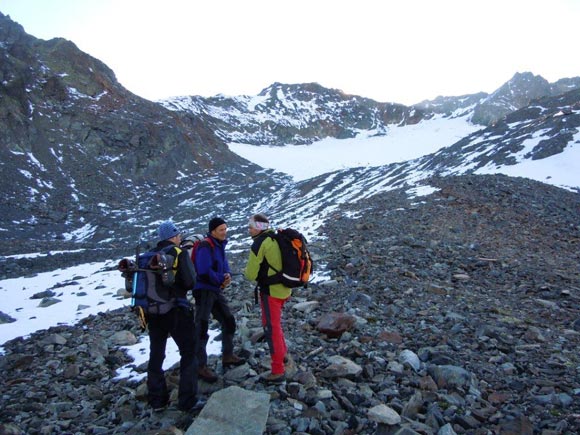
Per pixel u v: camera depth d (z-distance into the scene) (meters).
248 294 10.67
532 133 51.78
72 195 59.12
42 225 48.38
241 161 101.94
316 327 7.72
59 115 76.06
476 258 13.48
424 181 29.64
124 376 6.91
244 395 4.88
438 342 7.29
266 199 68.00
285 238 5.73
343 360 6.28
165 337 5.49
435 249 14.25
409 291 10.06
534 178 37.38
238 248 18.06
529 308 9.54
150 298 5.26
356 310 8.66
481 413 5.10
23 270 24.28
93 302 12.46
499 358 6.71
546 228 18.52
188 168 82.19
